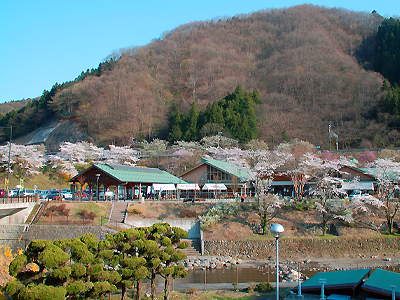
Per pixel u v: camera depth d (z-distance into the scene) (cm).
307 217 4681
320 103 15112
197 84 18888
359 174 5897
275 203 4412
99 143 12512
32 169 8356
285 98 15488
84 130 13600
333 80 16275
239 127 11275
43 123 15688
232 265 3625
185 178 6556
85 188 7731
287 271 3350
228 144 9988
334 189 4691
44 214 4462
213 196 6175
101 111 14012
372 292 1998
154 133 13325
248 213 4753
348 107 14188
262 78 18762
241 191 6069
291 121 13700
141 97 15288
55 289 1434
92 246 1958
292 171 5591
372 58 19775
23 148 8194
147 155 9775
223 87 17450
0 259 2430
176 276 2152
